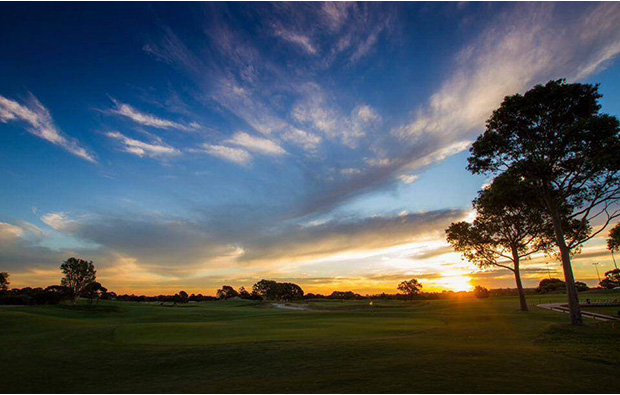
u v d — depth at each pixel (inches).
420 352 727.7
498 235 2015.3
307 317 2075.5
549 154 1141.7
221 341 978.7
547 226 1754.4
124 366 731.4
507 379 518.3
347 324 1499.8
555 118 1135.0
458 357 671.8
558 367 590.9
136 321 2246.6
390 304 3983.8
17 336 1318.9
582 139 1054.4
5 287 4835.1
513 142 1197.1
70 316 3004.4
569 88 1080.8
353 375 562.6
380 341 884.0
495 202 1250.6
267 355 754.2
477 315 1694.1
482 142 1231.5
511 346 804.0
